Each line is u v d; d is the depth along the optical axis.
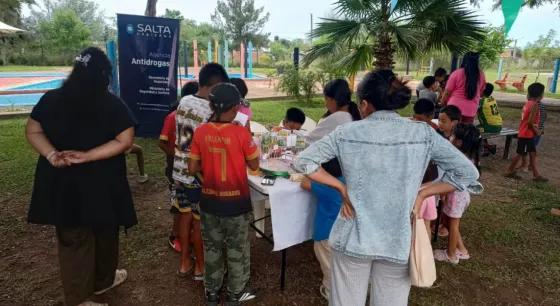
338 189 1.75
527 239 3.81
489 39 19.55
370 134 1.65
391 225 1.66
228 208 2.44
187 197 2.83
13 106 10.84
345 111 2.77
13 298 2.78
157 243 3.61
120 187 2.37
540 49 30.11
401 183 1.63
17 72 25.16
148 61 6.95
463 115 5.49
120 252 3.42
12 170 5.30
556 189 5.23
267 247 3.60
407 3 7.69
